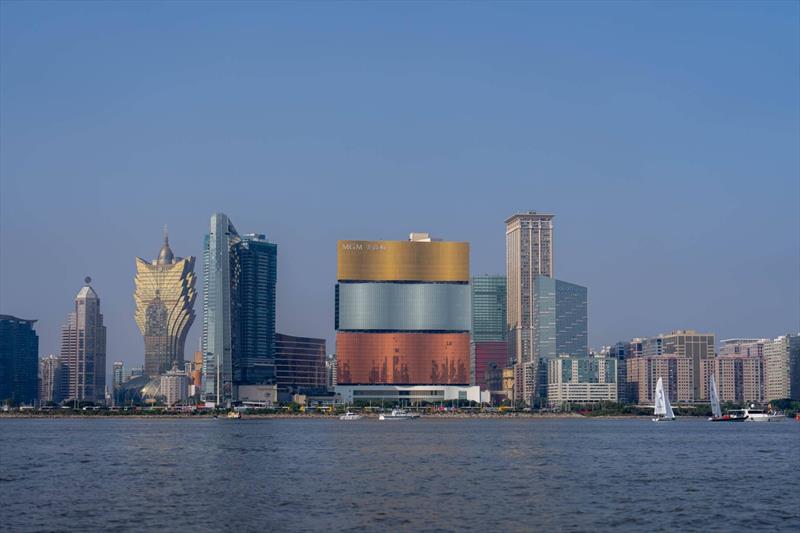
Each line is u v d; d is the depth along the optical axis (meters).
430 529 160.38
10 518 171.25
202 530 158.88
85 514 175.75
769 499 198.75
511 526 163.50
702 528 162.25
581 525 164.75
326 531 158.25
